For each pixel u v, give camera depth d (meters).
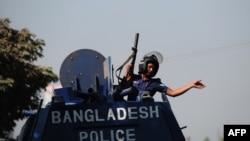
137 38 10.70
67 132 9.17
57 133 9.14
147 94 9.57
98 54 10.91
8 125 47.50
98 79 10.80
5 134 47.91
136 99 9.91
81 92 9.78
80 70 10.84
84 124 9.26
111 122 9.34
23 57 48.41
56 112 9.20
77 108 9.27
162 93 9.76
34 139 9.09
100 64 10.87
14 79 47.78
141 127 9.41
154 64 10.70
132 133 9.37
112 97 9.90
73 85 10.80
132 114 9.42
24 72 47.97
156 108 9.48
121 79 10.74
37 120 9.19
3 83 45.44
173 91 10.55
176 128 9.47
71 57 10.88
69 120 9.22
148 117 9.45
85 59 10.87
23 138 9.74
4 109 46.94
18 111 47.88
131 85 10.73
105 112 9.35
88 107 9.31
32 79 48.16
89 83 10.80
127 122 9.38
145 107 9.46
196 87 10.38
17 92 47.75
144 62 10.70
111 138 9.30
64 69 10.86
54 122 9.17
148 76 10.73
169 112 9.51
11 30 49.44
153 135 9.40
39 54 49.34
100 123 9.30
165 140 9.42
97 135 9.27
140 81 10.74
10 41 49.00
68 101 10.31
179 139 9.44
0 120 46.81
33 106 48.84
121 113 9.38
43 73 48.59
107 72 10.16
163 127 9.45
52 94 10.96
